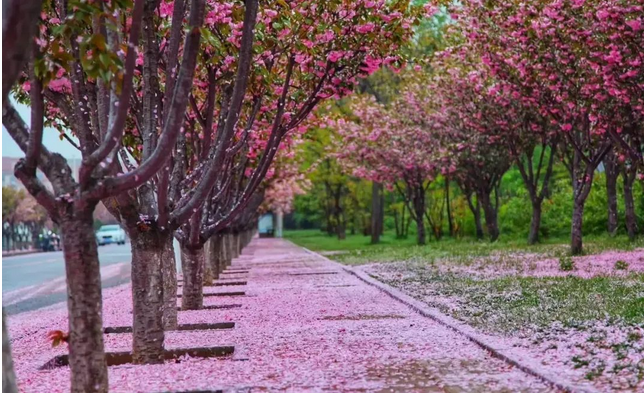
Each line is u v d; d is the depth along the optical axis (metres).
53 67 6.71
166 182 9.43
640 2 16.89
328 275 24.33
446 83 30.50
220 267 27.86
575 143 24.88
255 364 9.03
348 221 78.50
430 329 11.46
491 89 24.03
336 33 13.43
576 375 7.65
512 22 20.00
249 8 9.46
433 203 50.19
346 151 40.91
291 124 15.34
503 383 7.67
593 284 15.93
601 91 20.36
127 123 13.49
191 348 10.26
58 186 7.12
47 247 78.12
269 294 18.23
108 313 15.66
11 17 5.47
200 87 13.54
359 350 9.78
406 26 14.16
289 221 137.62
